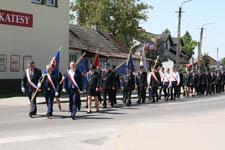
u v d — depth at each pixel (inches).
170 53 2551.7
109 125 387.2
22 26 864.9
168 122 398.3
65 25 977.5
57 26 954.1
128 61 823.7
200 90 943.7
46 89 433.1
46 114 474.6
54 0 952.3
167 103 693.3
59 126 374.6
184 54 2864.2
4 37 827.4
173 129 339.6
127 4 1759.4
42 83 438.3
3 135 317.1
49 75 432.5
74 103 430.0
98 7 1763.0
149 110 553.0
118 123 403.9
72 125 383.2
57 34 954.7
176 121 409.4
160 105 645.9
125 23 1745.8
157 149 248.5
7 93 824.9
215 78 1035.3
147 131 328.5
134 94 934.4
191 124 378.6
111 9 1761.8
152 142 274.5
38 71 446.3
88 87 497.4
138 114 496.4
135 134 311.9
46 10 922.7
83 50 1083.3
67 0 983.0
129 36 1792.6
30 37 884.6
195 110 566.9
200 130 333.4
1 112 497.4
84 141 293.7
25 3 869.8
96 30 1376.7
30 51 885.2
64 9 974.4
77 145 277.3
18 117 443.8
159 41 1814.7
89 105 498.3
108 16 1769.2
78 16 1929.1
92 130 351.3
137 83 667.4
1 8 821.2
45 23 920.9
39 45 906.1
